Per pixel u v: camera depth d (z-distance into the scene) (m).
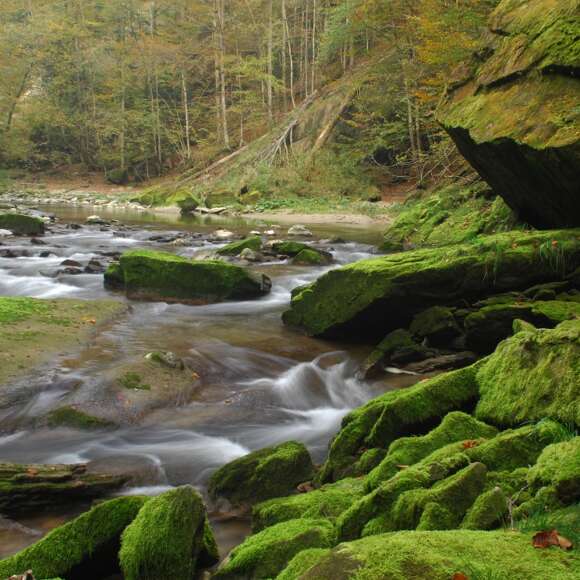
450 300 8.01
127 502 3.68
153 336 8.43
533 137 8.29
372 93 31.86
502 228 12.37
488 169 10.01
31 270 13.12
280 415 6.24
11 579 3.03
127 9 51.88
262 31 48.00
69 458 5.10
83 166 52.34
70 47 52.47
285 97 44.31
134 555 3.32
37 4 56.28
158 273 10.88
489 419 4.31
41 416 5.71
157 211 31.80
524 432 3.67
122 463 5.02
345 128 34.41
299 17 50.06
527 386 4.20
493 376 4.58
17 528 4.15
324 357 7.91
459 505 2.99
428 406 4.58
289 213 28.45
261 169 33.84
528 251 7.80
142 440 5.49
